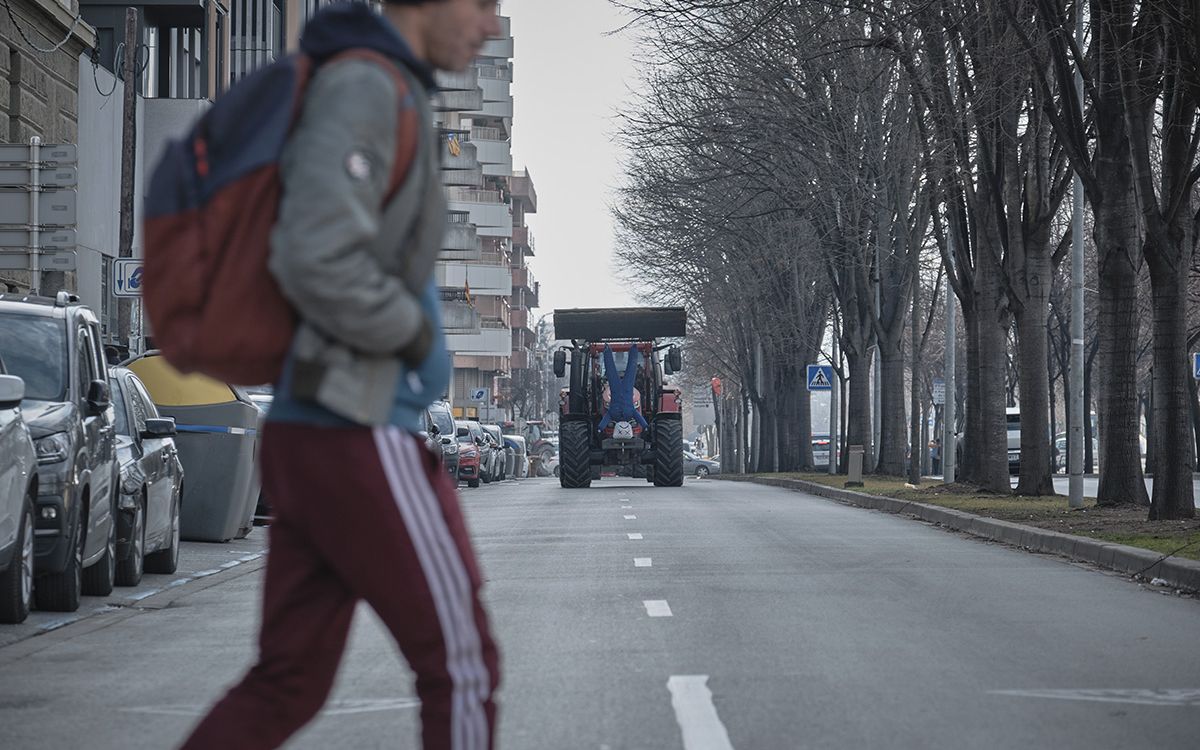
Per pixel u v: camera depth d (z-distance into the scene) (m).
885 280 84.56
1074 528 36.25
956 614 21.62
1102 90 41.09
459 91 183.75
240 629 21.38
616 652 18.00
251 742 7.04
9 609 21.22
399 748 12.55
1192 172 36.75
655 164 89.88
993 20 49.50
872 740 12.60
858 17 61.69
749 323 126.69
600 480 114.06
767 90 70.00
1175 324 37.12
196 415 38.59
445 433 90.19
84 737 13.30
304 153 6.41
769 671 16.42
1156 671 16.33
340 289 6.34
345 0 6.82
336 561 6.79
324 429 6.69
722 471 173.25
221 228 6.53
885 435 85.56
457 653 6.85
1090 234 95.56
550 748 12.38
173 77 75.69
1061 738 12.68
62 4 59.09
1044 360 54.69
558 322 80.94
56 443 22.66
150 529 28.89
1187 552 27.95
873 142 71.81
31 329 24.33
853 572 28.31
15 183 40.69
